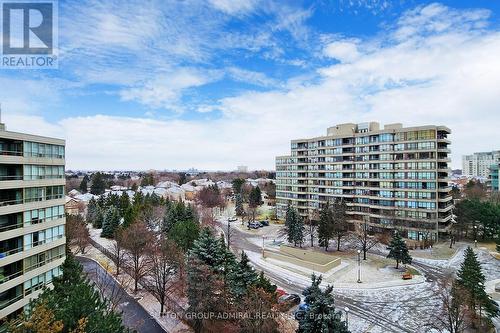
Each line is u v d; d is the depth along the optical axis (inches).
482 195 4212.6
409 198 2842.0
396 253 2031.3
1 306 1127.0
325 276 1909.4
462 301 1196.5
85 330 741.9
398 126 3041.3
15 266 1221.7
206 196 5349.4
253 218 3912.4
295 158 3905.0
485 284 1733.5
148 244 2011.6
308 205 3759.8
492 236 2731.3
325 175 3570.4
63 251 1470.2
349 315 1392.7
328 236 2559.1
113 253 2367.1
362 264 2174.0
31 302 815.7
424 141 2768.2
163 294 1448.1
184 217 3004.4
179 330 1284.4
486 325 1226.0
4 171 1189.7
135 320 1371.8
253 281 1259.8
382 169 3041.3
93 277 1903.3
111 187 7175.2
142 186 7485.2
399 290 1680.6
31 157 1283.2
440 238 2768.2
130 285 1793.8
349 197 3302.2
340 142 3432.6
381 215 2977.4
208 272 1300.4
